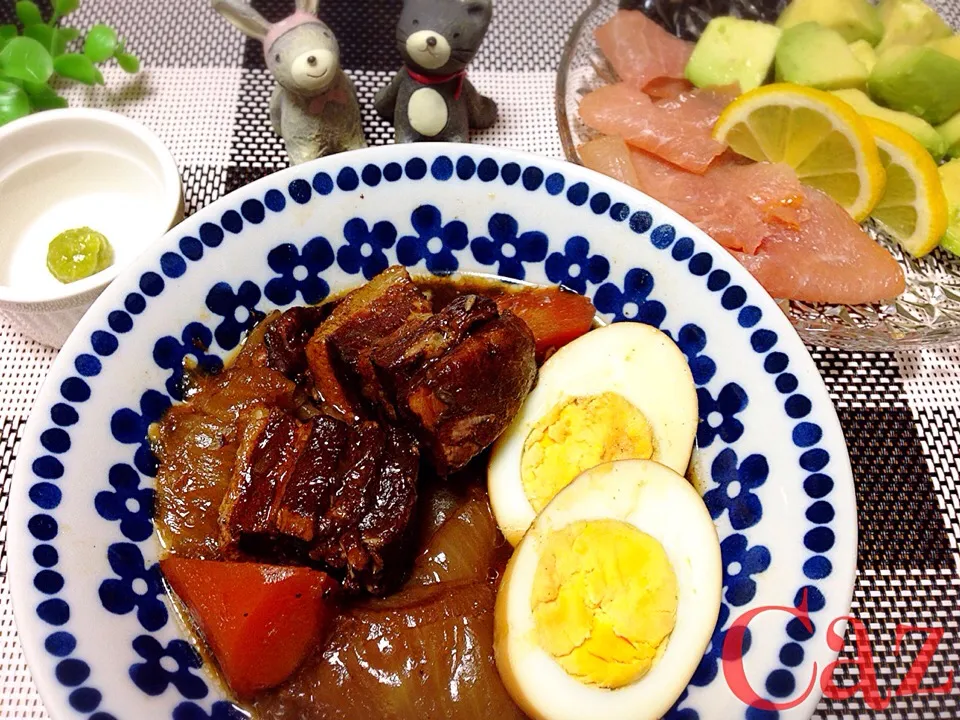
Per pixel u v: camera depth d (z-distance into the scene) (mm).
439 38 221
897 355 229
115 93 265
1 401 213
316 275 206
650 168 250
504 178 201
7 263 225
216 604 164
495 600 177
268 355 194
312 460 177
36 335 213
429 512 193
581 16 275
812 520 169
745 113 247
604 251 204
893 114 260
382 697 169
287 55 221
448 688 171
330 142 243
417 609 177
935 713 182
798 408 179
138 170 232
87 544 163
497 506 190
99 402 174
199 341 193
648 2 288
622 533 174
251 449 177
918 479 211
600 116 254
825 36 266
